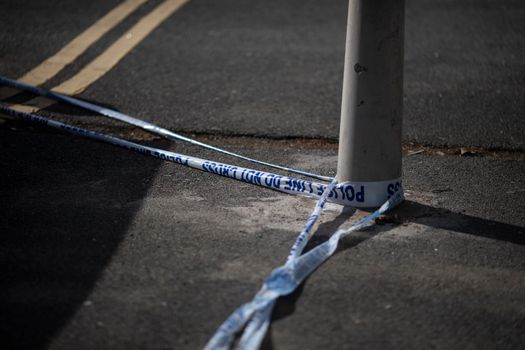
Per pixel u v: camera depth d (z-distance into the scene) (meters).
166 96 6.10
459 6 8.54
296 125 5.62
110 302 3.35
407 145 5.32
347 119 4.20
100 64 6.75
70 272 3.57
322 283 3.54
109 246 3.82
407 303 3.41
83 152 5.02
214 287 3.48
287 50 7.25
